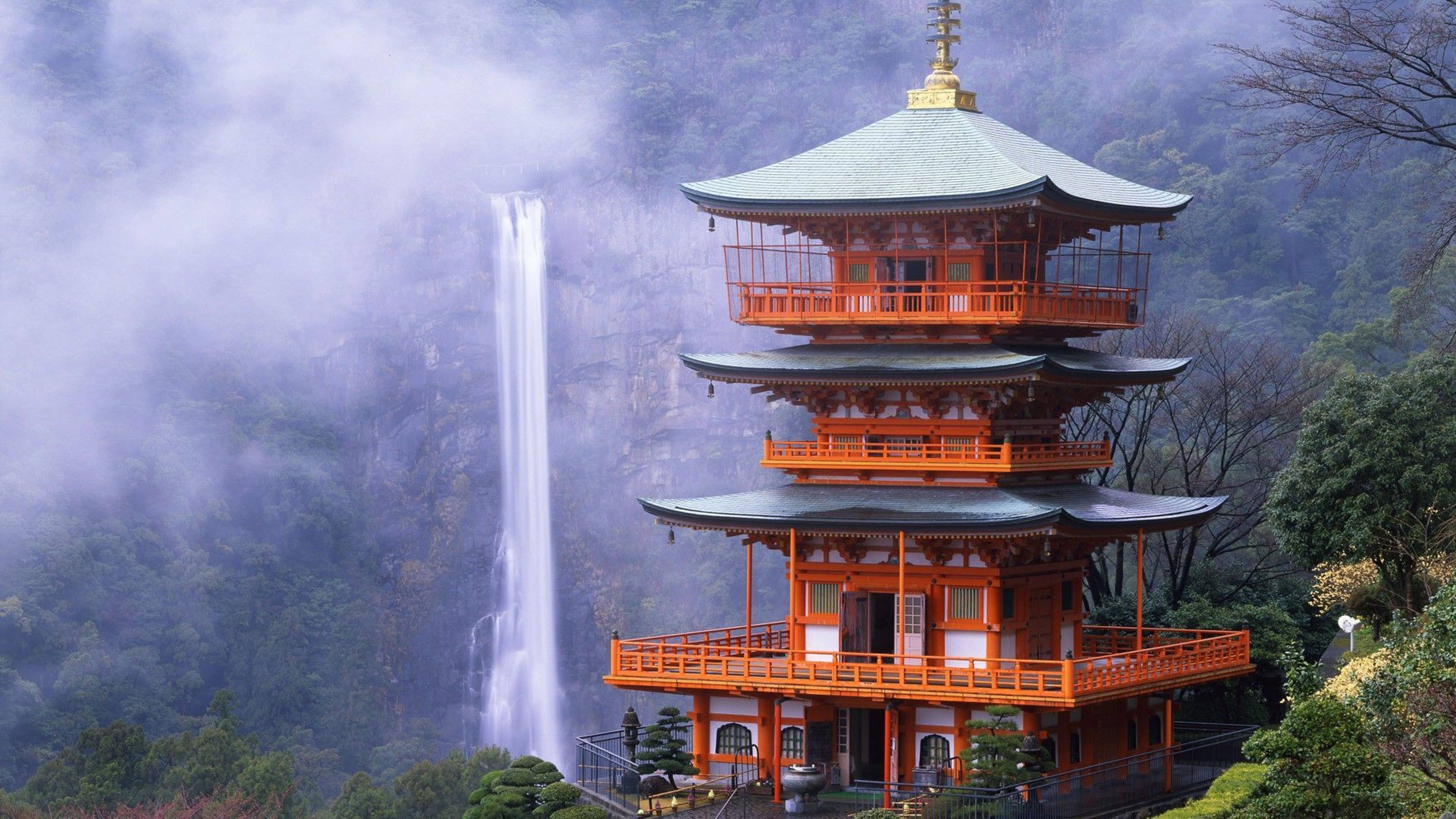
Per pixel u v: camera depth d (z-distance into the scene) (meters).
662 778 54.72
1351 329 159.62
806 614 55.16
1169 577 88.31
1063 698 48.66
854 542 54.25
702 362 55.00
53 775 88.25
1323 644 72.38
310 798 111.69
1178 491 90.06
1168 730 54.72
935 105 58.28
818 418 56.16
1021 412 55.47
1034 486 56.00
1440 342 101.06
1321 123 63.81
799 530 52.41
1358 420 61.25
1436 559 55.53
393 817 90.19
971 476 53.84
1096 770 51.50
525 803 52.69
